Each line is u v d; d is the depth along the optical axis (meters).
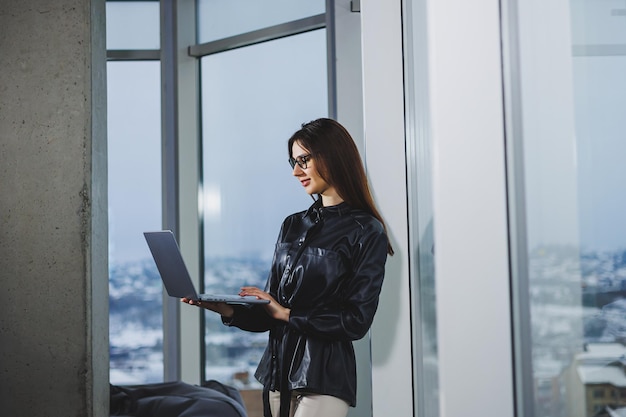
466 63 1.41
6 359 2.82
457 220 1.41
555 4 1.20
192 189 4.83
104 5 3.08
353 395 2.38
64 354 2.80
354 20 4.02
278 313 2.34
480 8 1.41
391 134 2.97
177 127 4.78
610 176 1.09
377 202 2.95
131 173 4.90
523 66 1.32
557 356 1.23
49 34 2.86
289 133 4.56
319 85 4.43
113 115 4.91
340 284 2.36
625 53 1.05
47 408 2.80
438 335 1.42
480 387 1.41
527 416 1.34
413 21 2.45
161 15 4.81
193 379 4.76
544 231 1.26
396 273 2.90
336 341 2.36
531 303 1.31
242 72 4.75
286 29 4.47
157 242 2.33
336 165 2.45
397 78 2.99
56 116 2.85
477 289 1.41
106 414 3.00
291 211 4.57
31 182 2.85
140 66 4.91
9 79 2.87
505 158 1.40
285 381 2.36
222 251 4.82
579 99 1.15
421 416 2.53
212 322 4.81
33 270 2.83
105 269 3.02
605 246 1.11
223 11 4.80
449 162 1.41
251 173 4.71
